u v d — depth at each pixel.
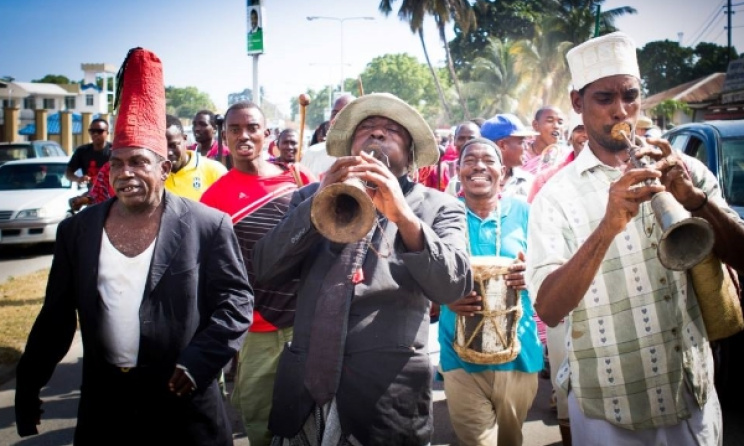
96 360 2.47
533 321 3.43
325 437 2.30
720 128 5.71
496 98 45.56
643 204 2.32
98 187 5.92
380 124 2.66
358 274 2.35
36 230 11.44
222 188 4.04
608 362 2.34
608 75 2.35
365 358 2.30
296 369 2.38
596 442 2.37
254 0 7.46
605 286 2.34
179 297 2.49
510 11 54.59
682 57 56.59
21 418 2.55
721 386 4.65
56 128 33.28
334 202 2.10
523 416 3.43
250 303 2.66
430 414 2.42
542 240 2.42
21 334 6.36
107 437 2.47
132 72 2.52
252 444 3.64
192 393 2.50
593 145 2.45
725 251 2.25
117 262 2.49
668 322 2.31
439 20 42.12
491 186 3.73
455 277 2.35
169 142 4.69
